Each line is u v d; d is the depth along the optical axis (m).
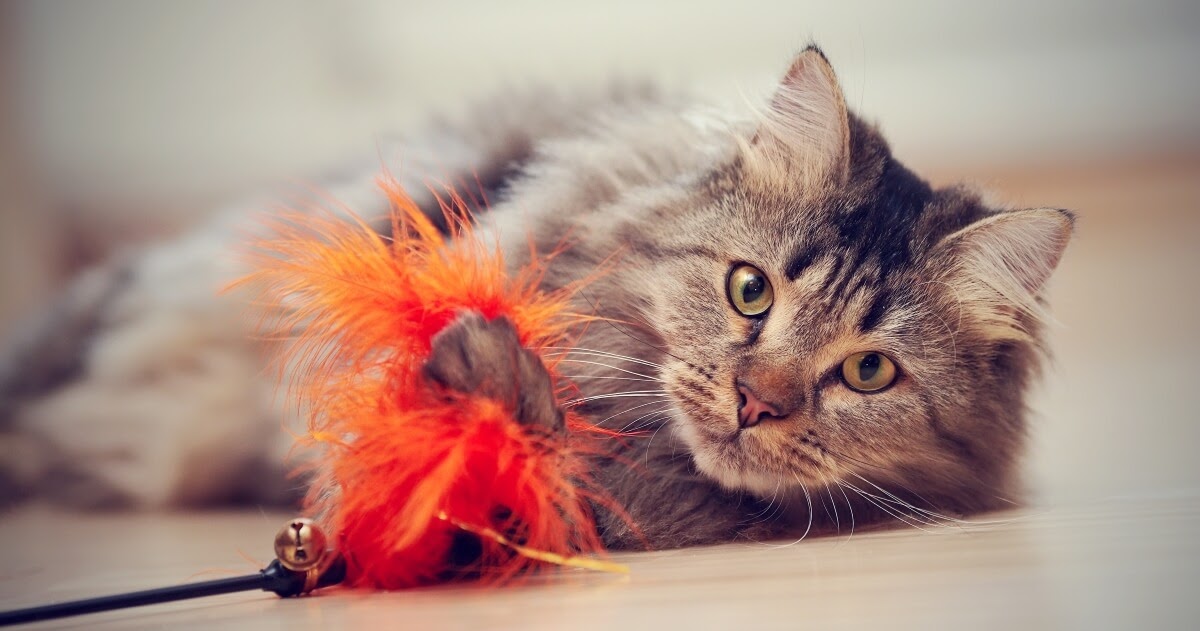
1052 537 0.55
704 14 1.44
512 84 0.86
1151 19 1.51
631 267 0.62
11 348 0.85
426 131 0.79
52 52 1.38
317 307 0.52
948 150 1.52
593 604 0.47
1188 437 0.88
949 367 0.62
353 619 0.46
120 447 0.79
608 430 0.58
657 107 0.71
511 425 0.49
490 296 0.51
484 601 0.48
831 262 0.60
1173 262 1.57
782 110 0.62
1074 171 1.56
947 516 0.61
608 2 1.44
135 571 0.58
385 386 0.50
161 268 0.81
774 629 0.44
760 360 0.59
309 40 1.42
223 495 0.79
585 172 0.66
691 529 0.59
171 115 1.41
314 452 0.64
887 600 0.46
